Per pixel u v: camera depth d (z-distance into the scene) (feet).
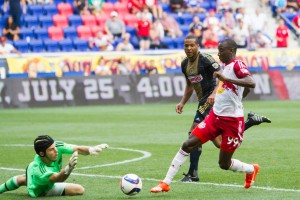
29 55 140.67
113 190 48.24
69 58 142.92
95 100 136.87
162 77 141.28
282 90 147.02
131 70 146.10
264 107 126.93
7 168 60.49
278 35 161.58
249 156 65.31
